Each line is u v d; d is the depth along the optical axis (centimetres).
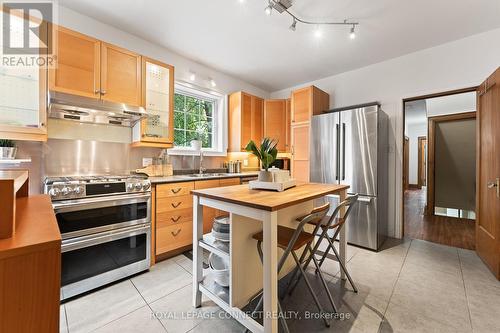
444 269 219
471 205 438
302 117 347
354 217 281
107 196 188
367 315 155
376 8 212
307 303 169
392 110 314
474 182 435
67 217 168
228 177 302
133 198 203
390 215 316
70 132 225
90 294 177
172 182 239
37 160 207
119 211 195
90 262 179
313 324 147
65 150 222
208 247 155
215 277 159
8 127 170
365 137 274
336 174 298
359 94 344
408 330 141
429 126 468
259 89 438
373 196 267
